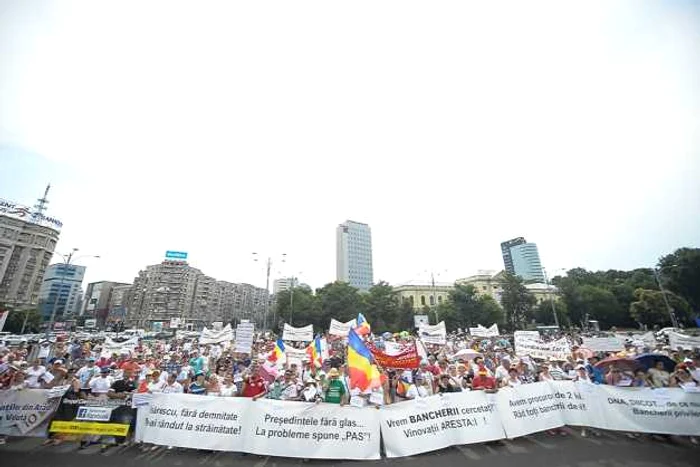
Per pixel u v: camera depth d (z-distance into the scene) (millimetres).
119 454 7668
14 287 83312
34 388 9281
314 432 7723
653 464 6844
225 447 7734
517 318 77562
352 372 8500
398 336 34844
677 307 62094
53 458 7402
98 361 14523
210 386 9656
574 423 8883
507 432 8312
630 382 9469
